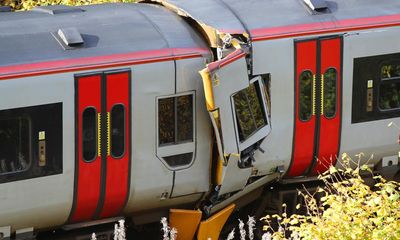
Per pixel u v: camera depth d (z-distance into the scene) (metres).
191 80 37.97
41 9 39.59
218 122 37.38
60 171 35.66
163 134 37.72
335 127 41.41
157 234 40.44
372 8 42.28
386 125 42.75
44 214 36.00
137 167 37.34
